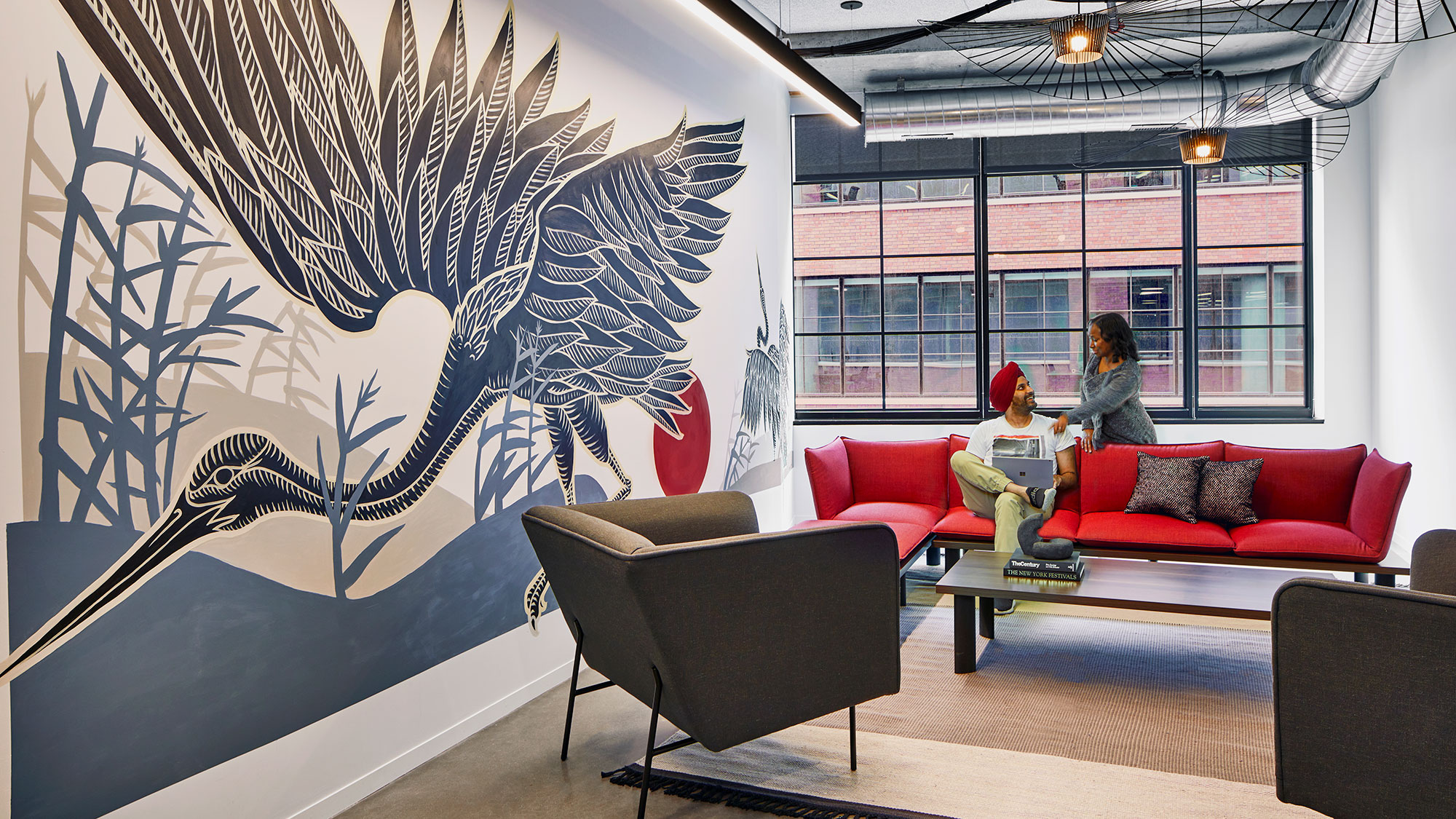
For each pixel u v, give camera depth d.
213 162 2.21
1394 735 1.68
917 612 4.58
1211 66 6.06
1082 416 5.00
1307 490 4.58
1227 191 6.62
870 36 5.86
